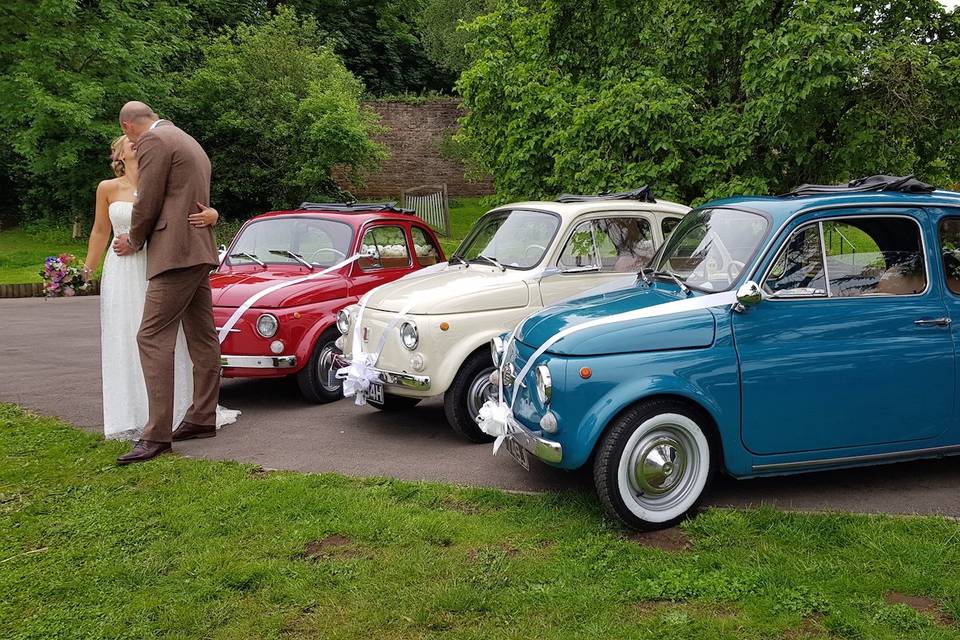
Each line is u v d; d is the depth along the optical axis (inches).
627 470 165.9
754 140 371.2
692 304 173.9
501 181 466.0
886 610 130.8
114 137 825.5
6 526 173.8
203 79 919.0
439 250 349.1
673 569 147.1
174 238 221.9
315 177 910.4
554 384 167.5
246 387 322.0
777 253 177.3
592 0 426.0
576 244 254.4
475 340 233.0
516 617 132.9
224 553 158.1
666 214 272.2
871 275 182.7
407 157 1224.8
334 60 1011.3
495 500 184.5
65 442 236.1
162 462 216.4
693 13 391.2
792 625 128.8
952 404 183.3
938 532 160.6
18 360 371.2
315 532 167.0
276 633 129.7
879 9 384.2
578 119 374.9
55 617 135.6
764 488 192.5
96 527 172.6
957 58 344.8
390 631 129.2
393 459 222.1
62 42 794.8
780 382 172.2
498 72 446.6
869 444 179.8
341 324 262.1
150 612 136.7
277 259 313.9
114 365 234.2
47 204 956.6
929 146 370.9
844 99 347.9
